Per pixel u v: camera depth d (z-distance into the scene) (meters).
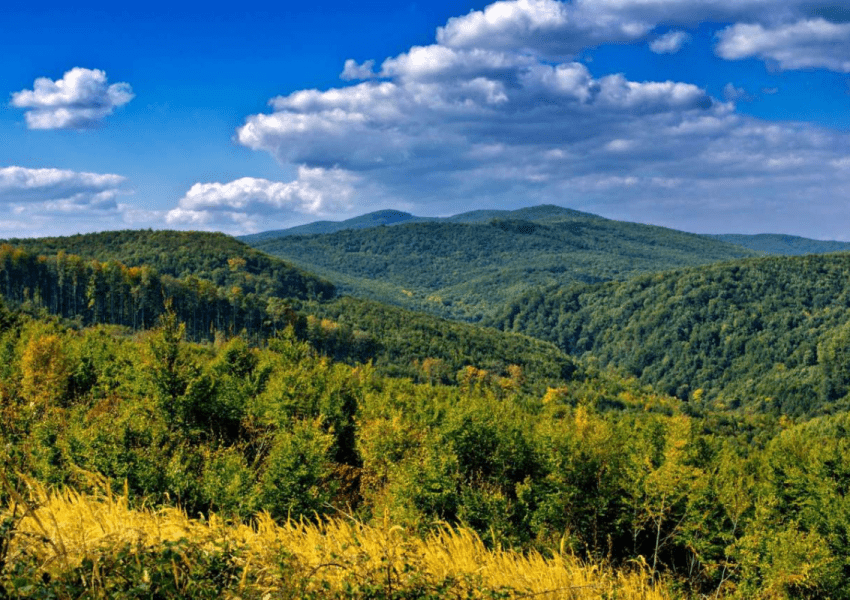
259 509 9.41
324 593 3.17
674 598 5.77
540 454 16.31
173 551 3.16
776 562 13.50
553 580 4.44
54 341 22.44
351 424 23.92
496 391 120.12
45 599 2.54
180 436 13.81
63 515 4.07
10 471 3.64
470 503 12.37
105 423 11.12
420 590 3.38
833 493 20.39
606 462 15.45
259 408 20.66
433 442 14.65
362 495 15.57
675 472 14.79
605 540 14.58
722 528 15.22
